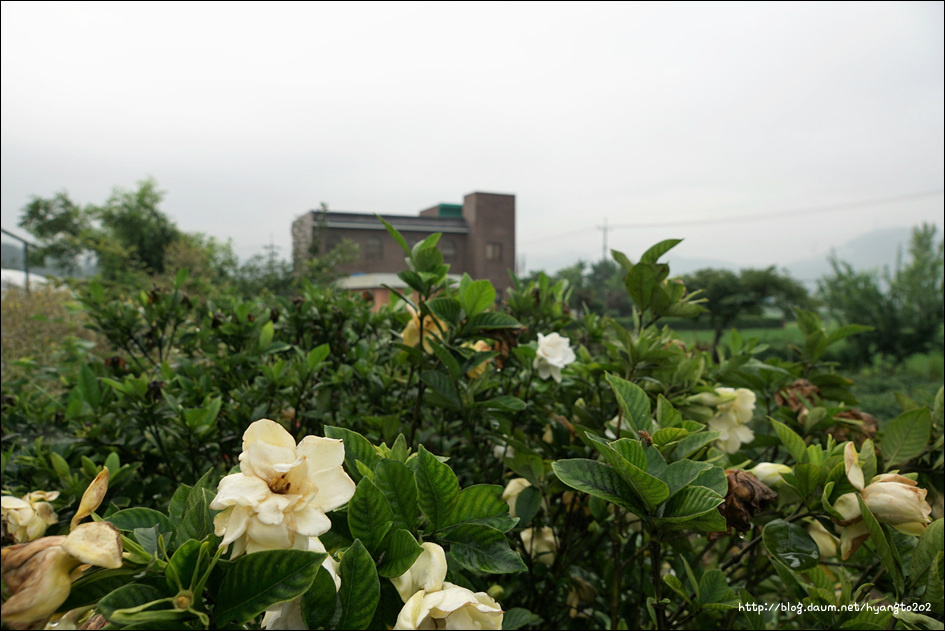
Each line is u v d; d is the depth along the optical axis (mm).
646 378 1527
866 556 1343
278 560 565
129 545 590
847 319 19531
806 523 1248
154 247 29406
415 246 1560
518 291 2477
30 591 499
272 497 562
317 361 1983
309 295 2688
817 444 1074
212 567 566
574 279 55750
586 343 2486
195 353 2900
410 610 587
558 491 1463
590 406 1927
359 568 617
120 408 1843
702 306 1493
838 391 1931
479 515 768
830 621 948
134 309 2609
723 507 956
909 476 1097
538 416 1901
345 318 2596
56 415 1967
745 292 25422
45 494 1191
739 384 1925
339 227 31859
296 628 613
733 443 1548
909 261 19234
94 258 28969
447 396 1474
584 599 1709
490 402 1480
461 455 2047
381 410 2037
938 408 1568
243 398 1975
